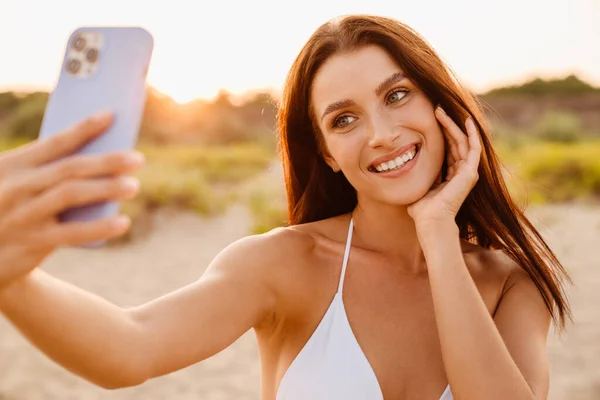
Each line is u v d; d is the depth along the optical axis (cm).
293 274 173
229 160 3039
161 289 885
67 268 1020
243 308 159
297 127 202
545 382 170
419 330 177
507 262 202
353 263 182
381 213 186
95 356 120
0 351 643
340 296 176
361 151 176
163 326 138
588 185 1773
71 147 84
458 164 184
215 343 149
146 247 1205
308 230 189
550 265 206
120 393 539
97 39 101
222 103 5647
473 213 210
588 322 678
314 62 180
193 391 542
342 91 175
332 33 178
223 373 583
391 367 171
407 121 176
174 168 2527
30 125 3419
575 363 571
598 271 909
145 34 100
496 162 203
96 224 82
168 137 4481
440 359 175
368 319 175
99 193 81
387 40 176
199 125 4728
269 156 3288
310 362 169
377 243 188
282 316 174
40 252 83
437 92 182
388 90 175
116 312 129
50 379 567
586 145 3225
